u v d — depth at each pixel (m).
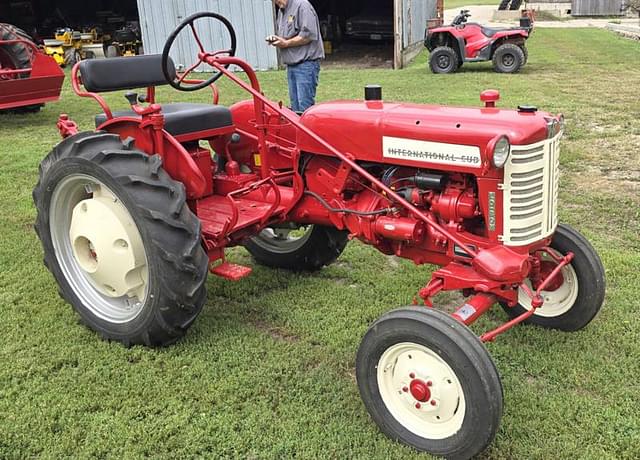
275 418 2.74
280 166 3.69
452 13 29.78
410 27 15.61
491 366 2.31
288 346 3.28
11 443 2.61
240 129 4.05
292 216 3.58
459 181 2.87
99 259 3.29
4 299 3.86
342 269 4.28
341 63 14.90
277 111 3.26
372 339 2.55
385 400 2.60
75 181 3.34
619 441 2.52
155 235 2.99
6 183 6.27
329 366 3.13
